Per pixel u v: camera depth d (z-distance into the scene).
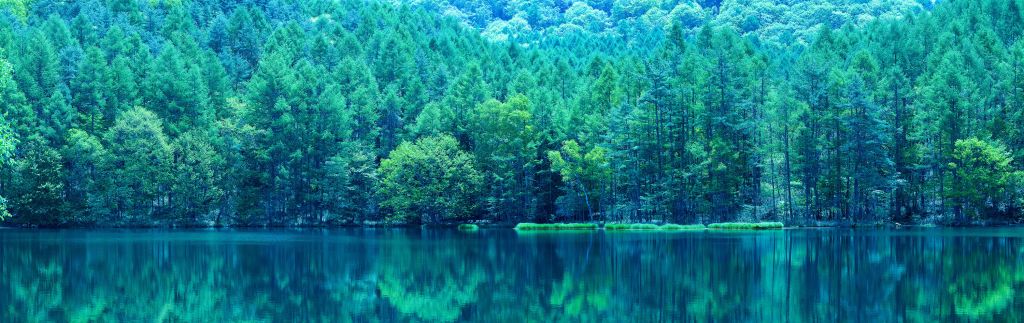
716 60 104.25
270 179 113.25
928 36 133.88
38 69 117.12
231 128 114.06
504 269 49.81
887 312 33.72
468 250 63.38
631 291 40.44
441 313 35.31
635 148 98.81
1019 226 93.12
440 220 114.00
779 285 41.56
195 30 163.12
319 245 70.12
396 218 109.50
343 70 134.88
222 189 112.94
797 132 97.31
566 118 110.25
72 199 109.06
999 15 141.75
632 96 111.62
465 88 121.50
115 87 118.06
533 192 111.56
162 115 119.94
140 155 108.75
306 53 155.12
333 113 114.81
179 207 111.69
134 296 40.31
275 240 77.75
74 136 107.31
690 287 41.34
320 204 115.44
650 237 77.56
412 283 44.22
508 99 114.31
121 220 110.38
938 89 98.75
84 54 132.00
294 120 113.56
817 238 73.25
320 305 37.44
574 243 69.94
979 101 99.25
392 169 110.19
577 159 103.62
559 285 42.75
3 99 105.38
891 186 93.38
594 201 110.19
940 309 34.12
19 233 92.62
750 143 101.88
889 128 98.12
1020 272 45.16
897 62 125.25
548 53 188.12
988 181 94.31
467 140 118.06
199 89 121.31
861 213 99.38
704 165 98.50
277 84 115.25
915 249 59.75
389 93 123.00
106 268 51.75
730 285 41.72
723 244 66.56
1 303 38.19
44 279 46.44
